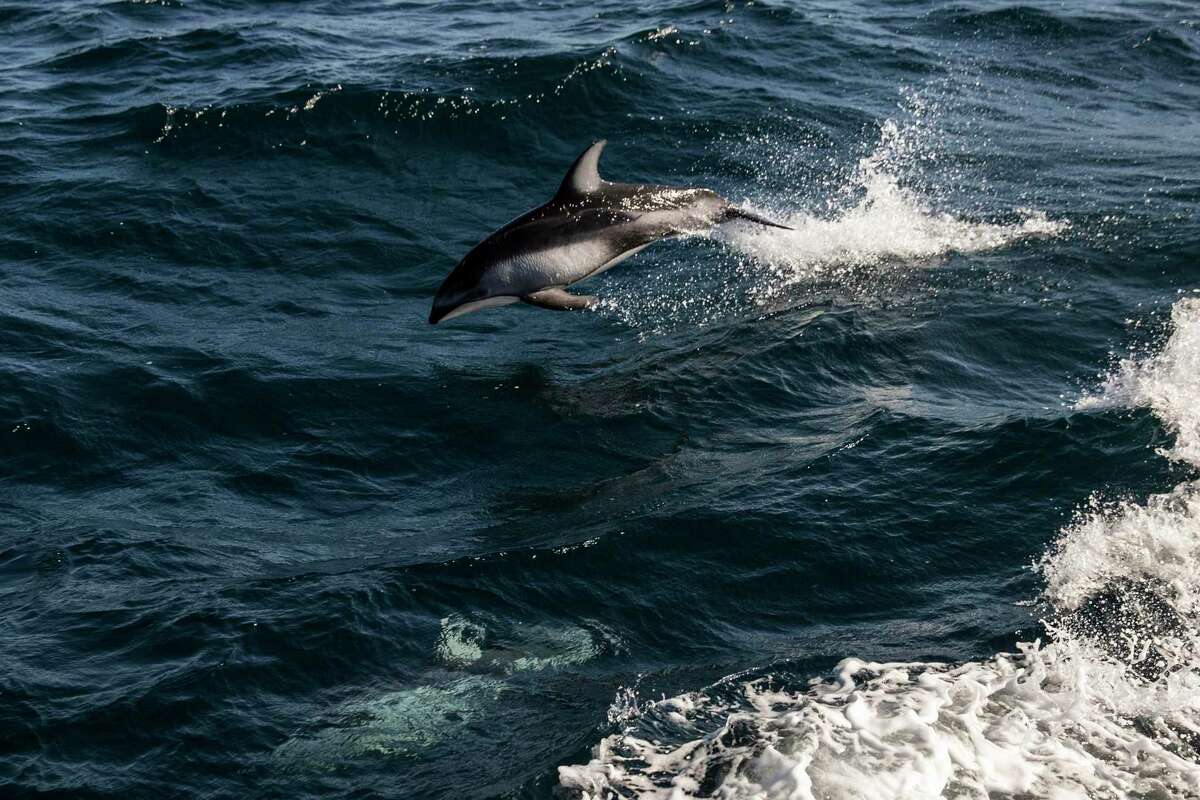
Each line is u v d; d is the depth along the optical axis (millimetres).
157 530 9805
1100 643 8195
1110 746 7160
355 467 10812
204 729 7637
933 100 19141
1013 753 7066
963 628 8461
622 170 16781
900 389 11688
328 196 15945
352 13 22906
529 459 10852
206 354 12414
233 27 21359
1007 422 10781
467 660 8312
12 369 11891
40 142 17016
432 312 11477
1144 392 11297
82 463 10750
